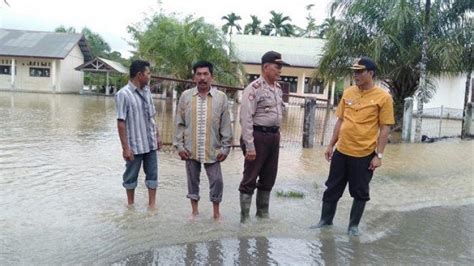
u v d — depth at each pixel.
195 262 3.96
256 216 5.36
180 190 6.41
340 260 4.15
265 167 5.21
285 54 38.81
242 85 24.64
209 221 5.08
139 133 5.40
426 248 4.59
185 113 5.18
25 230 4.54
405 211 5.99
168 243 4.38
